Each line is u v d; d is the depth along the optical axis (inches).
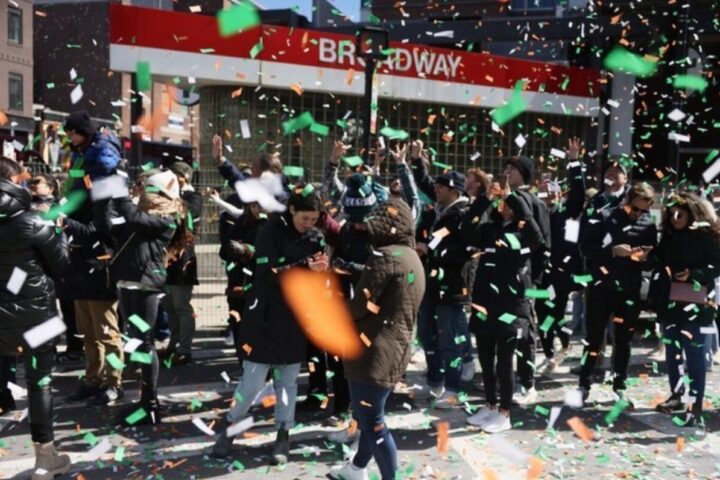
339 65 478.9
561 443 165.5
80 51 1118.4
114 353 189.8
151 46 438.3
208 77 452.4
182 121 1059.9
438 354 201.8
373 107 256.5
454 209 192.7
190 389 205.6
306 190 147.1
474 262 198.7
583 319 292.5
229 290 209.3
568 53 592.7
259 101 494.9
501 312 171.3
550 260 232.1
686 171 534.6
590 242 192.7
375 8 607.2
